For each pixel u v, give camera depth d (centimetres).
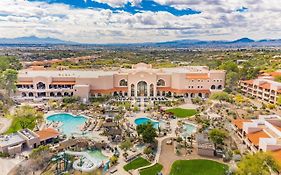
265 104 14600
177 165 7912
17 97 15725
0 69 19938
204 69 19512
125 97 16525
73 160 8075
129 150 8931
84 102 15088
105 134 10369
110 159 8088
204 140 9275
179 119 12375
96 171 7475
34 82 16125
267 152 6819
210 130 9969
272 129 8794
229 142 9444
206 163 8031
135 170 7606
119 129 10506
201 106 14462
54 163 7925
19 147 8656
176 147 9119
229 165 7862
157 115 12825
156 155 8619
